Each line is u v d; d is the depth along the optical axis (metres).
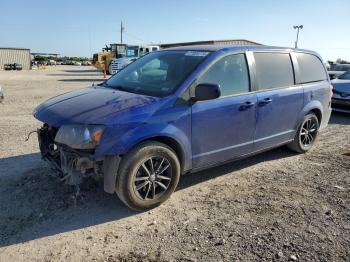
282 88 5.47
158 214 4.00
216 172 5.31
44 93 15.39
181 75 4.35
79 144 3.61
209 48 4.82
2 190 4.44
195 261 3.15
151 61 5.05
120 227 3.72
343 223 3.84
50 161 4.27
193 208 4.15
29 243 3.41
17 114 9.50
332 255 3.25
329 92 6.57
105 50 37.53
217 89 3.96
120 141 3.67
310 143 6.36
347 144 7.06
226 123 4.60
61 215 3.92
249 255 3.24
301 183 4.95
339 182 5.00
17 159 5.57
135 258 3.20
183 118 4.12
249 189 4.71
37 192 4.39
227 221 3.85
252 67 5.02
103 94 4.40
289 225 3.77
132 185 3.85
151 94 4.23
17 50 63.09
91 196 4.36
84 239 3.49
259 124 5.09
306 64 6.11
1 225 3.68
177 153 4.25
